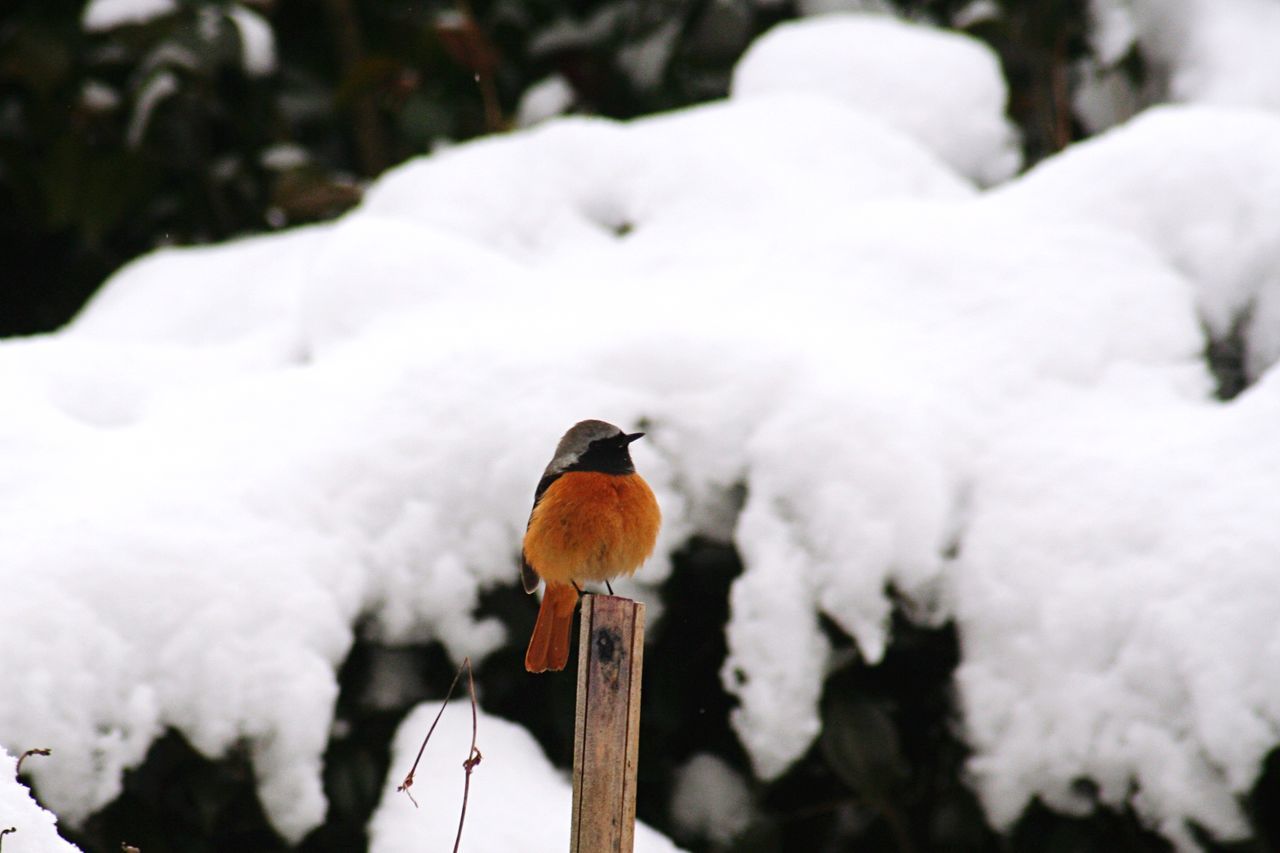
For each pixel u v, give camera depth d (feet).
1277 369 29.86
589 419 29.94
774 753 28.60
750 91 46.06
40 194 59.36
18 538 27.37
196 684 26.94
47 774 25.91
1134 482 28.25
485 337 32.12
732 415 30.14
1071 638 27.45
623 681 21.11
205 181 58.08
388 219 37.60
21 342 35.22
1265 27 45.62
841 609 28.53
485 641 30.07
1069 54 55.88
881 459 28.84
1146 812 26.43
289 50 62.28
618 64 56.39
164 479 29.07
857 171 39.04
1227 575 26.35
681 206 38.04
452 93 56.70
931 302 32.65
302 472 29.53
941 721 29.35
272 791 27.20
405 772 28.86
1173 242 34.09
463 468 30.19
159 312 41.37
